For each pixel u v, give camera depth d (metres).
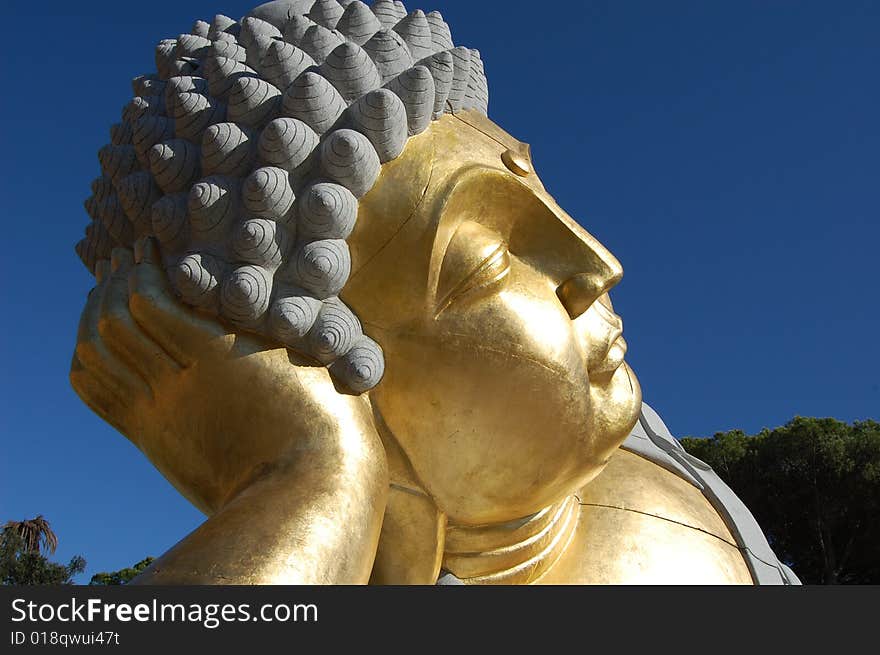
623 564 3.81
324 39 3.39
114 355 3.13
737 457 13.97
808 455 13.27
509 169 3.31
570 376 3.15
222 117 3.24
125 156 3.48
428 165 3.14
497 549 3.54
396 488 3.21
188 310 2.99
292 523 2.57
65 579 19.11
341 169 3.00
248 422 2.91
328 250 2.98
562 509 3.78
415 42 3.59
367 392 3.09
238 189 3.05
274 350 2.96
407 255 3.07
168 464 3.16
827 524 13.20
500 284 3.12
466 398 3.09
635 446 4.46
